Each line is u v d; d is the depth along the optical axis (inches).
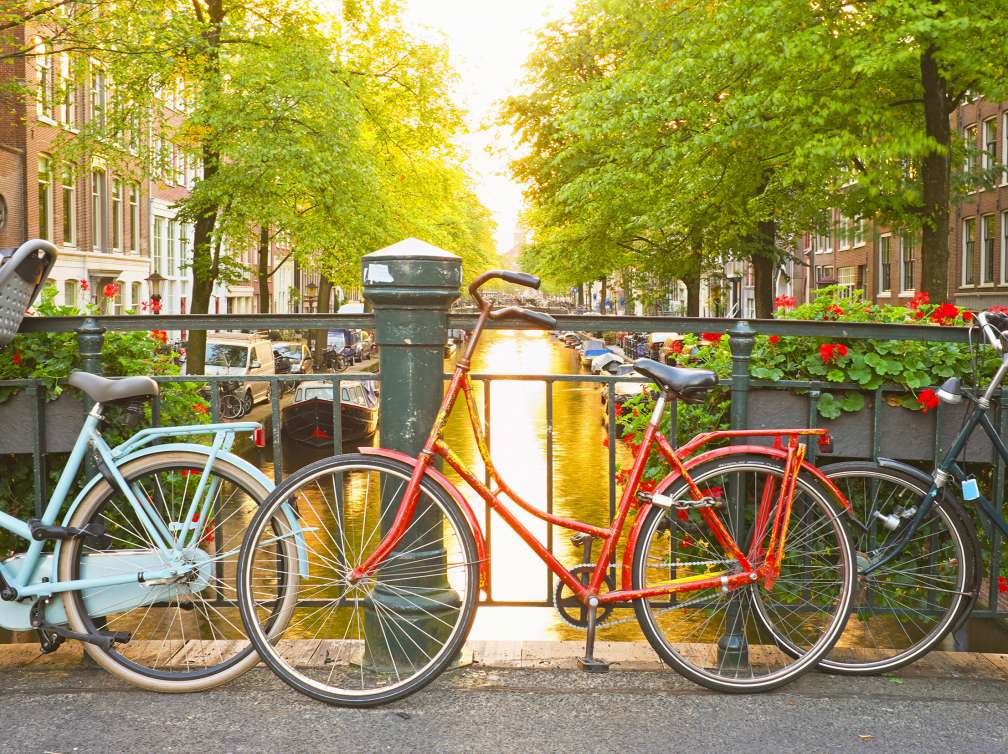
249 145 799.1
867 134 609.3
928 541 148.9
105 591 134.0
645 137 784.3
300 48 840.3
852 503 159.6
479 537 131.0
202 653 144.4
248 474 134.0
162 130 844.0
